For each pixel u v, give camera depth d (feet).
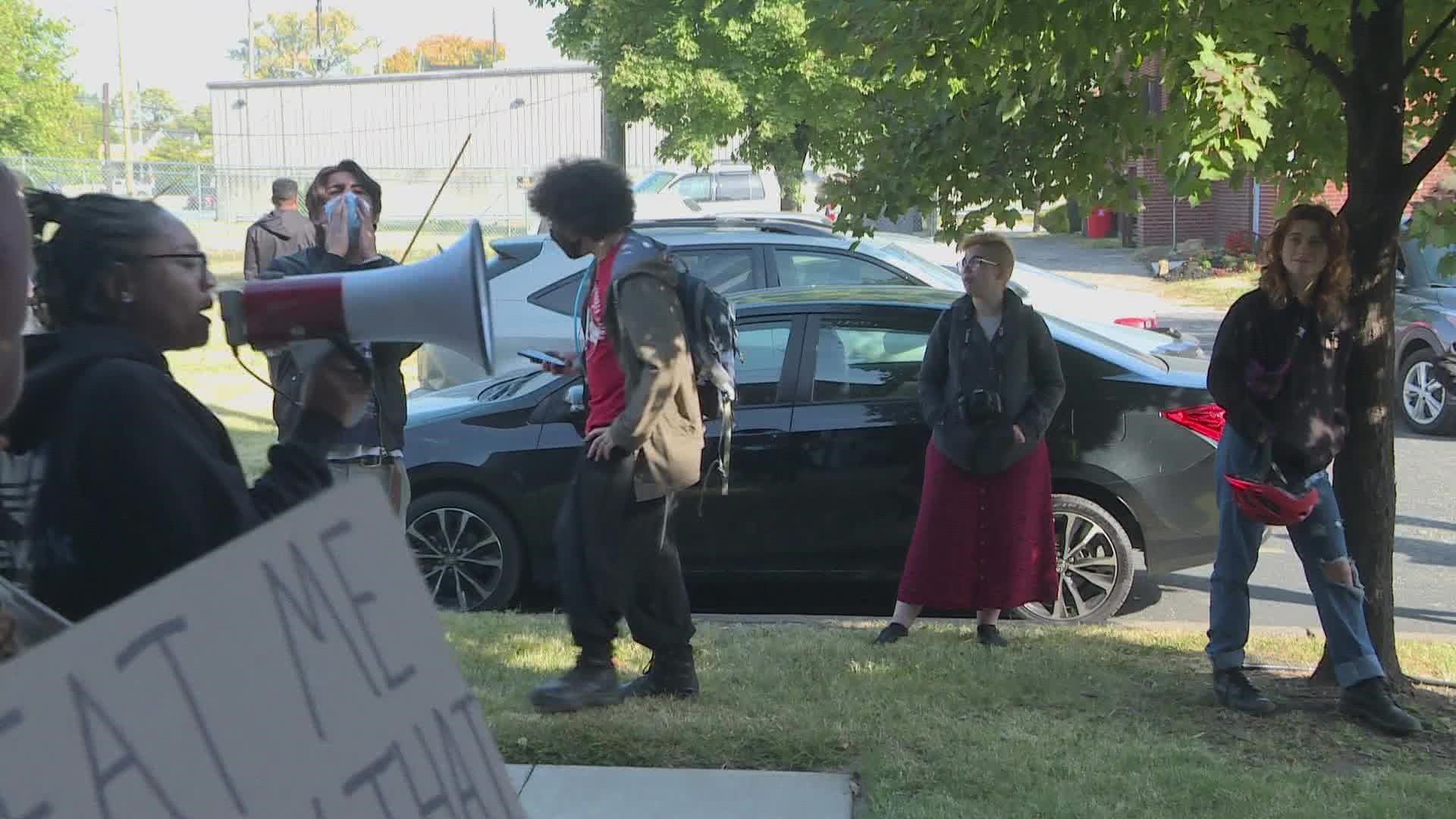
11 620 5.07
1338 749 14.73
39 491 5.98
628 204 14.58
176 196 98.37
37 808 3.77
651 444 14.58
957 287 29.71
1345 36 17.19
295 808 4.54
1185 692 16.52
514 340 30.68
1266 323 15.10
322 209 13.74
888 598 23.50
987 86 17.39
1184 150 17.70
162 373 6.19
